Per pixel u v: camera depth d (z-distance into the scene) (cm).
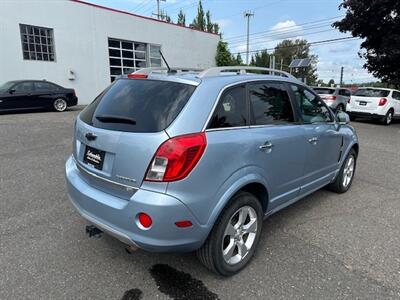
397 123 1534
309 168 381
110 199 256
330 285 276
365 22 1441
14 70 1561
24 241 329
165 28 2258
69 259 302
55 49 1705
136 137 241
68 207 411
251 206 293
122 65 2053
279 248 333
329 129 414
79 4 1775
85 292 259
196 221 244
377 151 817
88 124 287
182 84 264
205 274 287
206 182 245
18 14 1543
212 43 2639
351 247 338
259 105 306
